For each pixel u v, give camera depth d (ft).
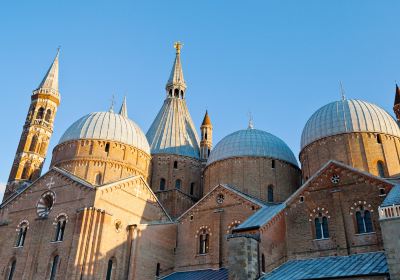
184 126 255.91
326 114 190.80
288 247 141.38
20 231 172.96
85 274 146.41
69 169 195.31
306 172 188.55
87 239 151.74
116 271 157.28
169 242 177.27
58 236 160.45
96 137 201.46
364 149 175.11
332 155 179.11
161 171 230.89
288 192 196.75
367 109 186.09
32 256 161.48
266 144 205.57
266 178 195.52
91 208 156.04
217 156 208.13
